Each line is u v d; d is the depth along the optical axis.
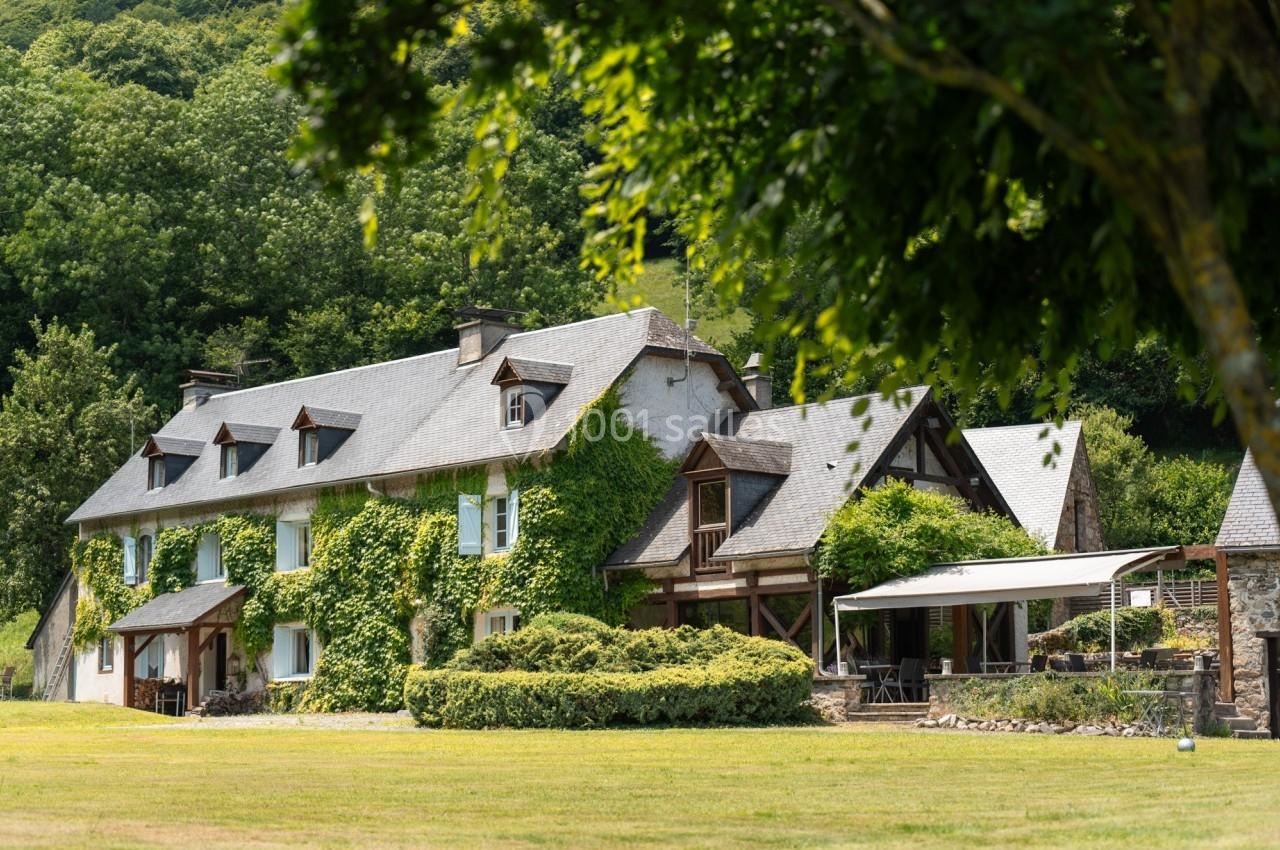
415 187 90.12
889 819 14.87
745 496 45.84
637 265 11.82
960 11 7.48
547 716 35.75
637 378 49.19
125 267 85.00
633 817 15.27
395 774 21.73
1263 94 8.08
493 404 51.22
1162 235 7.71
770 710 37.53
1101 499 70.88
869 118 9.27
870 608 40.62
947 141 9.45
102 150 87.69
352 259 89.44
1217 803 16.08
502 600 47.41
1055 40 7.14
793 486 45.97
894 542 41.75
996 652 47.84
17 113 90.62
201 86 101.50
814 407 49.12
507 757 25.70
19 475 70.56
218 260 87.06
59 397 72.94
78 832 13.74
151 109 89.44
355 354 84.94
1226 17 7.59
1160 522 71.06
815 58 9.48
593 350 51.09
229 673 56.44
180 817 15.32
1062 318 10.85
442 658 49.19
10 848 12.32
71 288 85.50
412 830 14.02
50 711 47.03
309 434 55.41
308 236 88.50
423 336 85.56
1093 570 37.50
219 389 68.62
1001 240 10.44
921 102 8.75
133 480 64.69
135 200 86.81
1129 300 10.29
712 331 98.75
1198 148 7.50
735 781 20.11
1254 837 12.59
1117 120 7.45
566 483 46.94
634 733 33.28
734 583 44.91
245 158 91.06
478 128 10.39
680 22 9.91
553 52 10.05
